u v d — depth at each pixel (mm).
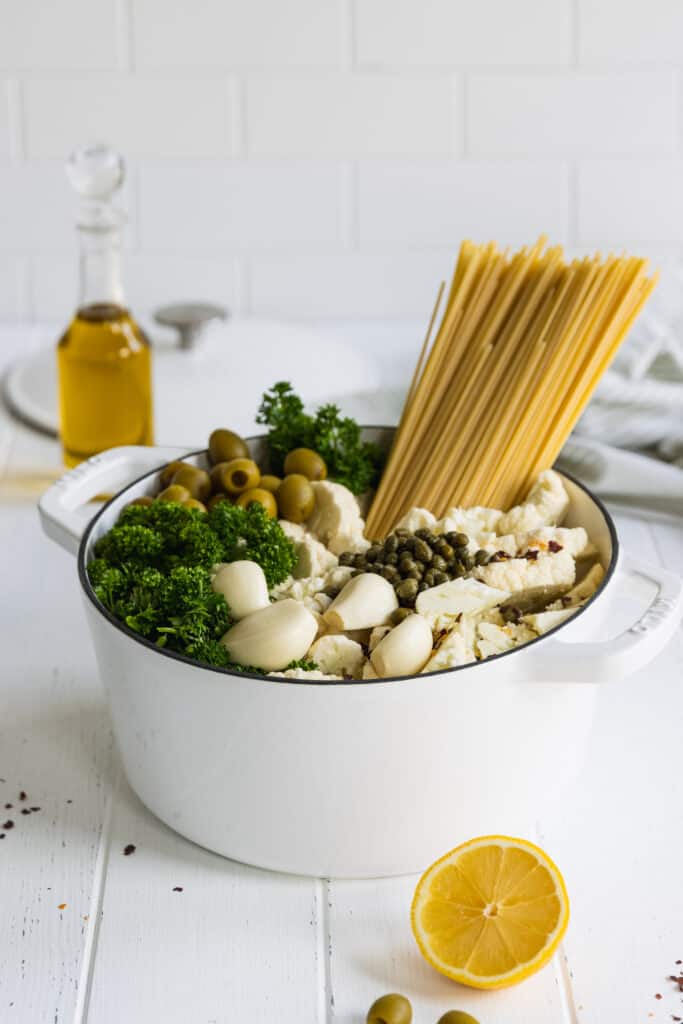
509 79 1722
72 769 1133
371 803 1016
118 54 1712
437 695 983
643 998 992
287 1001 992
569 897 1044
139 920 1032
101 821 1095
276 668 1036
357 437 1227
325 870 1044
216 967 1008
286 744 995
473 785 1022
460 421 1198
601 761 1138
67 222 1778
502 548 1133
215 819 1044
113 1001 990
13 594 1299
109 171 1349
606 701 1189
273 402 1227
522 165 1755
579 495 1155
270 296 1810
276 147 1749
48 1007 987
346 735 990
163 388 1493
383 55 1714
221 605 1045
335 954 1015
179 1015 984
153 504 1112
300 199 1770
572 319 1170
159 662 1000
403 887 1051
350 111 1734
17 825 1091
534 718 1021
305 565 1122
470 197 1770
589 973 1004
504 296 1197
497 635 1057
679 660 1232
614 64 1716
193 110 1733
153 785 1066
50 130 1739
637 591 1096
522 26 1703
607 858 1067
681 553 1346
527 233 1783
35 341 1751
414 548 1104
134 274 1796
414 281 1804
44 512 1142
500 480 1195
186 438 1432
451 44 1709
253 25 1703
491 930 997
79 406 1399
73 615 1277
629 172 1758
